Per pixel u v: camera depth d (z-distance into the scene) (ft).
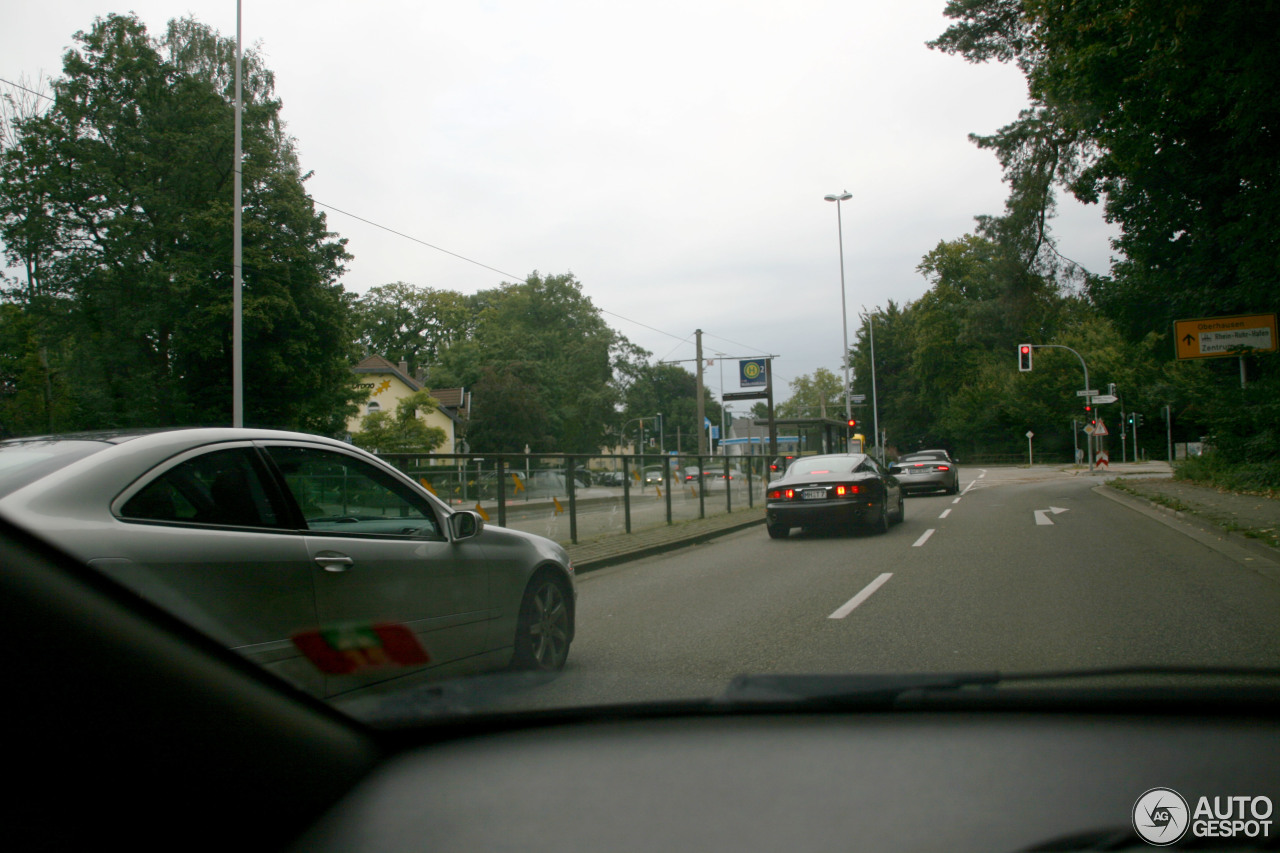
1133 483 87.04
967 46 77.82
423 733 9.70
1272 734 8.71
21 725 6.31
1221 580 28.27
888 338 271.08
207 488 11.65
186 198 110.42
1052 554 36.96
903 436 266.36
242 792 7.77
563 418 242.37
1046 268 90.12
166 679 7.27
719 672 17.62
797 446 116.37
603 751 9.28
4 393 98.02
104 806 6.77
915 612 24.29
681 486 62.18
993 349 222.89
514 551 17.33
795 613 24.86
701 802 7.98
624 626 23.95
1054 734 9.04
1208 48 32.78
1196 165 63.93
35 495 9.84
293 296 109.81
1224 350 62.49
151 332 106.93
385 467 15.14
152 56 112.16
